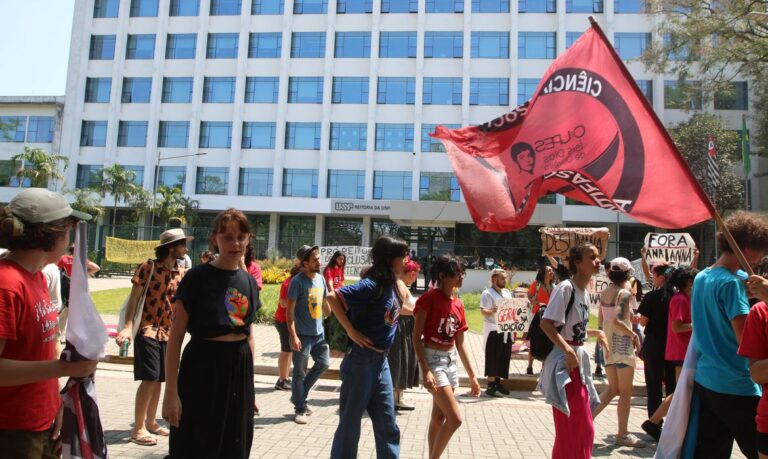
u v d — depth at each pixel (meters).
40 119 47.38
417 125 43.03
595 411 5.67
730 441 3.46
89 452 2.61
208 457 3.19
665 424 3.62
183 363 3.30
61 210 2.48
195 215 43.03
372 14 44.16
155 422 5.37
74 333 2.30
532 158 4.82
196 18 45.50
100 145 45.31
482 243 35.12
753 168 39.25
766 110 33.41
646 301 6.04
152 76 45.31
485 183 5.04
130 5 46.03
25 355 2.34
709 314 3.38
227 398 3.27
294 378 6.08
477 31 43.34
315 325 6.22
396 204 27.34
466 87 42.78
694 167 34.00
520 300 8.20
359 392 3.90
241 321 3.37
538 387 4.09
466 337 13.09
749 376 3.23
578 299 4.06
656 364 5.86
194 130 44.28
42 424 2.46
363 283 4.04
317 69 44.41
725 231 3.34
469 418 6.62
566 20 41.94
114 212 43.44
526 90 42.22
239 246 3.42
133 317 5.06
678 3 26.08
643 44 40.94
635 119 4.27
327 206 42.59
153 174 44.34
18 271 2.37
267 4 45.38
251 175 44.25
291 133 44.31
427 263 24.86
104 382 7.93
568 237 9.61
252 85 44.91
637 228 41.44
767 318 2.89
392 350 6.53
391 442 3.95
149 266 5.15
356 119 43.88
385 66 43.94
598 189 4.68
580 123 4.57
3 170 47.25
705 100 30.19
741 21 24.38
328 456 4.84
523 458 5.02
